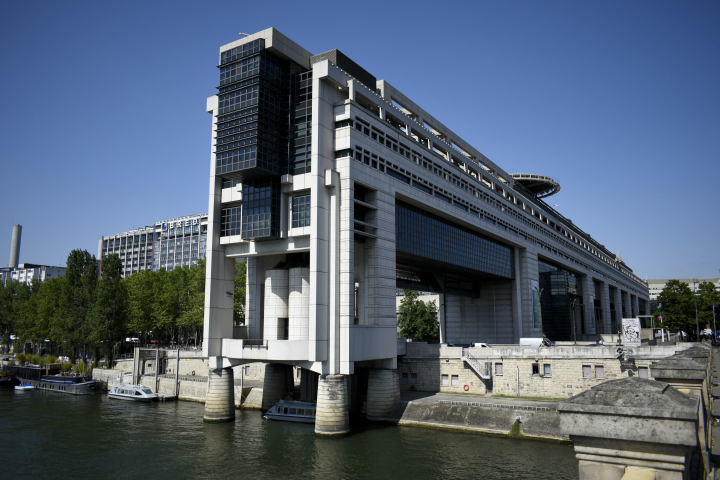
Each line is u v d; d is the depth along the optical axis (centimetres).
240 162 5738
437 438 5134
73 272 11169
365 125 6134
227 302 6444
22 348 13375
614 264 17188
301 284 5994
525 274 10288
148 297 11344
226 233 6406
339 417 5312
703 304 13200
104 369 10012
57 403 7838
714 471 1177
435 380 6788
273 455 4638
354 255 6088
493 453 4541
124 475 4153
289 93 6038
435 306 12300
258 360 5881
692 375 1568
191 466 4359
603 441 831
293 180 5834
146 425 6025
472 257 8731
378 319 6016
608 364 5756
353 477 3994
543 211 11669
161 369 9338
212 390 6244
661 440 771
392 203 6406
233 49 6050
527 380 6166
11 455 4731
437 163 7594
